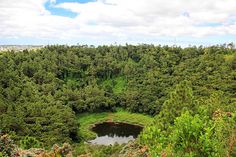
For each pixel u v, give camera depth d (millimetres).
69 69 171750
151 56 187500
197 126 13336
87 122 134375
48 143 90625
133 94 150875
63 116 112562
